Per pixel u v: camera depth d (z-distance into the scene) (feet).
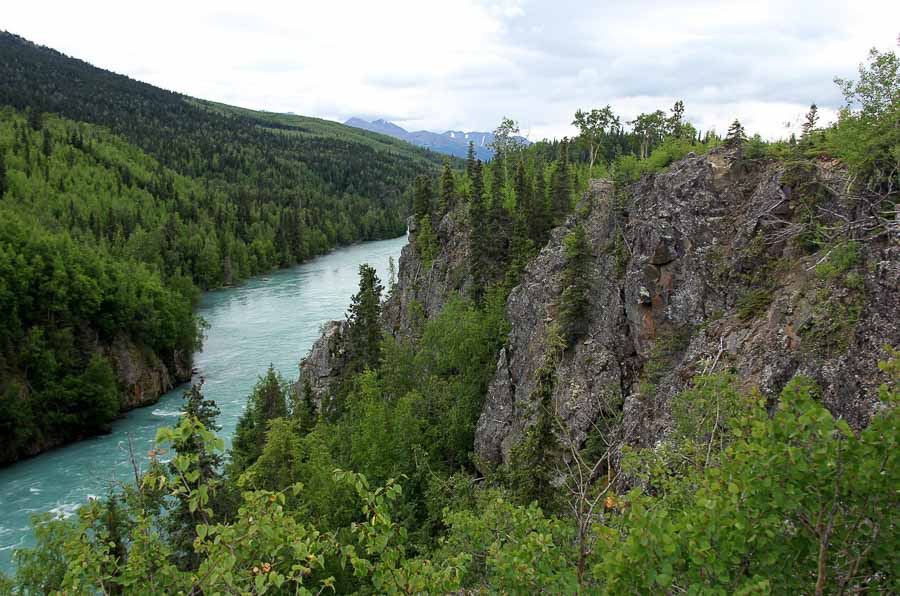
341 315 363.15
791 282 75.41
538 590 29.96
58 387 213.87
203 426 26.84
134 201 563.48
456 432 151.64
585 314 125.59
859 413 53.31
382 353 202.49
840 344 58.39
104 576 30.01
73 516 146.51
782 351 65.87
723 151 102.73
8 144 552.00
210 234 529.86
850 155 67.15
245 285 483.10
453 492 104.94
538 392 86.43
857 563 21.98
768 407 62.64
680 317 96.84
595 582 30.89
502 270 214.07
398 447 126.41
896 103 61.16
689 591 21.74
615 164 162.40
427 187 291.79
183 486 27.40
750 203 91.91
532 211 207.31
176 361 280.72
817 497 22.09
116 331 261.65
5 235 258.57
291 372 270.26
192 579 27.96
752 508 22.66
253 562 30.81
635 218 118.21
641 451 45.75
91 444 208.64
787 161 88.53
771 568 23.56
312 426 188.75
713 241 94.94
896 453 20.51
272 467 108.47
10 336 222.89
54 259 254.68
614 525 31.53
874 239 60.54
